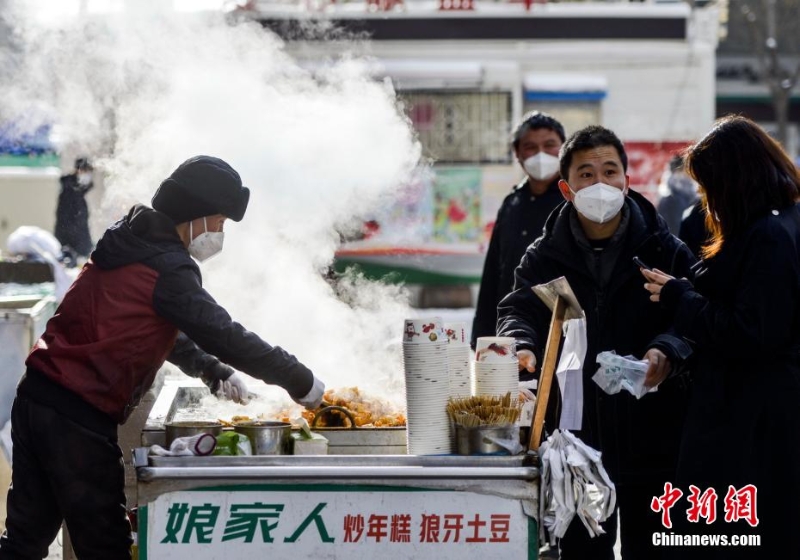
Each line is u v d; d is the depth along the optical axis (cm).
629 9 1830
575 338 545
